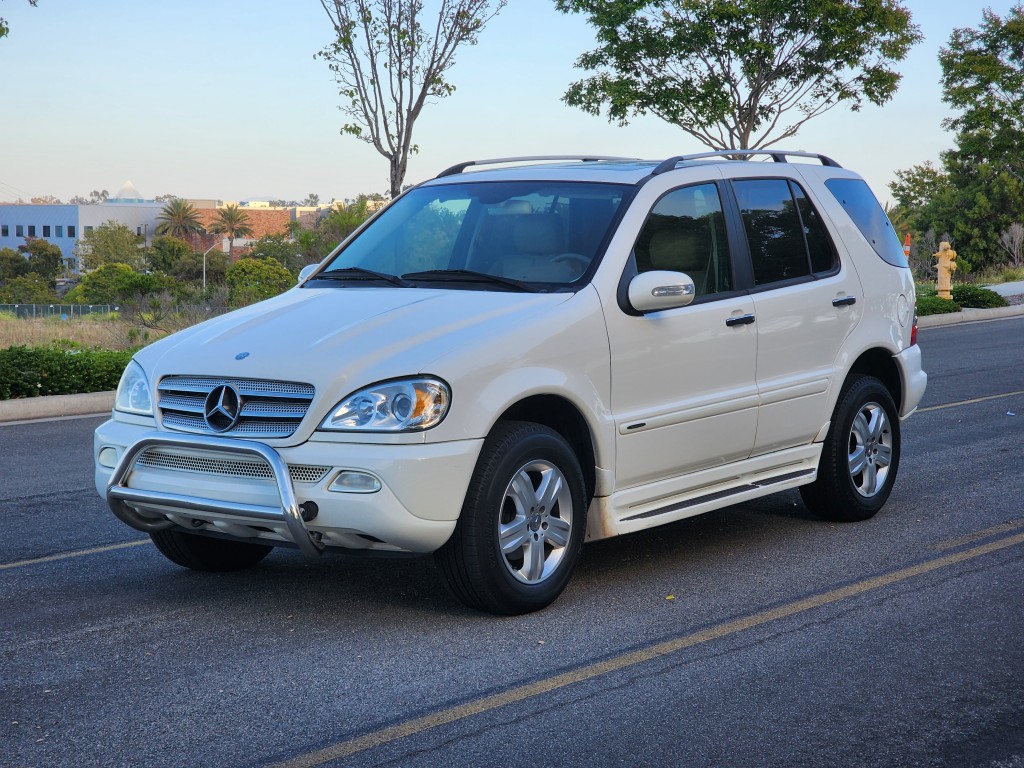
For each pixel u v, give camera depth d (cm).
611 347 540
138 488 511
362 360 482
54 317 3028
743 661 459
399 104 1848
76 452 976
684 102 2205
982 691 425
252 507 478
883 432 713
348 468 468
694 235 600
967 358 1599
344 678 444
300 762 369
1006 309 2375
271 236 12325
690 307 582
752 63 2192
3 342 2017
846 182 723
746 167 652
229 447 482
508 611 512
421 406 472
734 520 713
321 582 579
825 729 392
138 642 490
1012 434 999
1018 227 3991
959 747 377
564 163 654
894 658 461
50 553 648
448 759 370
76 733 394
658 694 424
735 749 376
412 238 613
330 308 545
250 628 507
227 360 504
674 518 577
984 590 553
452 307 526
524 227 584
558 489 523
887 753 373
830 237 686
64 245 16525
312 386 479
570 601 543
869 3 2148
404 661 462
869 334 696
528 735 388
